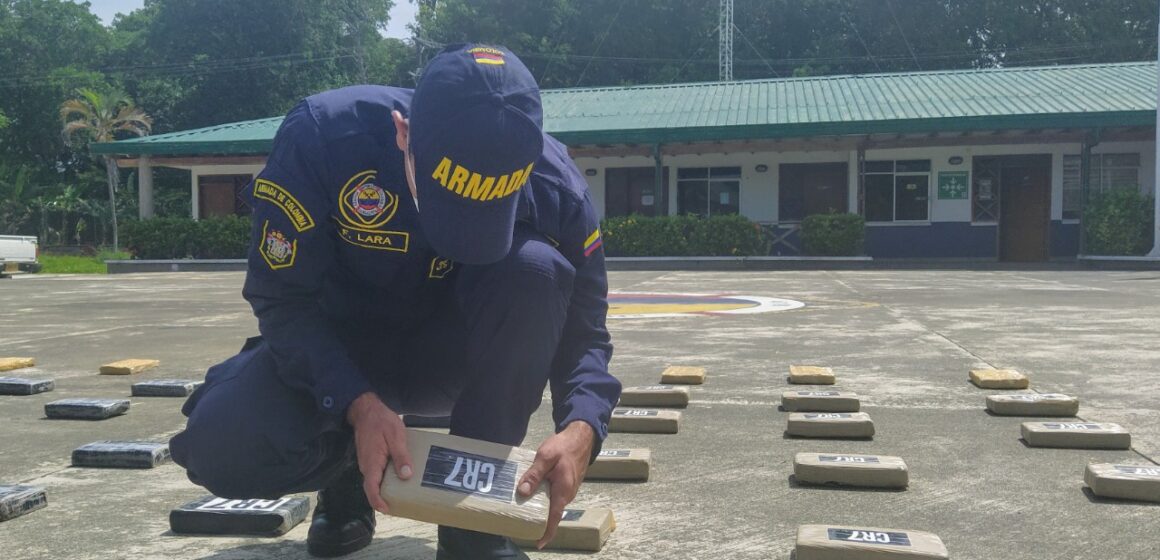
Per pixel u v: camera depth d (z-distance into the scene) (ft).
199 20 146.92
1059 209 67.56
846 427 10.89
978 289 37.27
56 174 148.66
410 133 4.64
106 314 30.35
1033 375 15.35
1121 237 59.31
